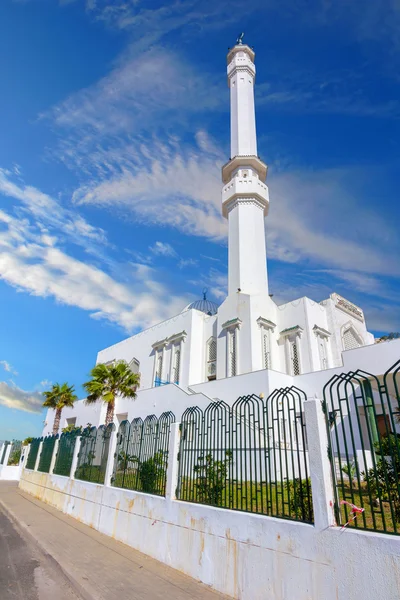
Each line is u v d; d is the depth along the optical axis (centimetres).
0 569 677
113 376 2422
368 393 466
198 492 696
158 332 3444
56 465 1606
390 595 360
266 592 482
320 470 465
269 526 504
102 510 1018
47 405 3369
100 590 560
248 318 2567
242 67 3662
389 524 623
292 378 1956
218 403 752
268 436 588
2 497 1792
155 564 696
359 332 3000
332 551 420
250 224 2997
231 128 3497
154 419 942
